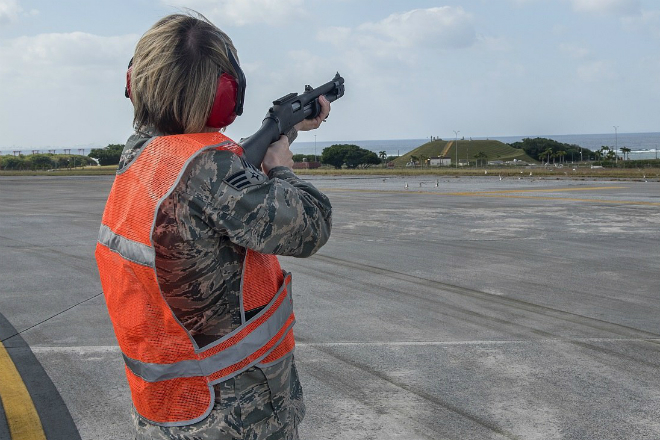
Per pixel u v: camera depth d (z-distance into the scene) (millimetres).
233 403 1231
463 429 3252
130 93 1306
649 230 12031
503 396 3707
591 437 3158
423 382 3945
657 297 6387
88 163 103188
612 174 46438
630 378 4016
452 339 4914
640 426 3287
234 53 1351
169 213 1161
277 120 1418
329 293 6621
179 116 1243
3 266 8508
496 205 18297
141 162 1226
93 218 15180
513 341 4848
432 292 6660
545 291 6684
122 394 3811
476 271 7859
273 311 1292
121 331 1268
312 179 45281
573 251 9492
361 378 4027
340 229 12367
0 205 19859
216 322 1224
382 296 6473
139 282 1207
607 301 6215
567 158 132375
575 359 4398
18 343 4898
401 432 3219
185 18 1295
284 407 1318
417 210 16703
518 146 150125
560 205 18094
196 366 1217
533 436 3164
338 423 3330
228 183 1176
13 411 3561
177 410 1238
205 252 1182
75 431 3303
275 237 1214
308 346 4730
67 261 8914
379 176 52625
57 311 5969
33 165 90562
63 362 4418
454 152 150125
